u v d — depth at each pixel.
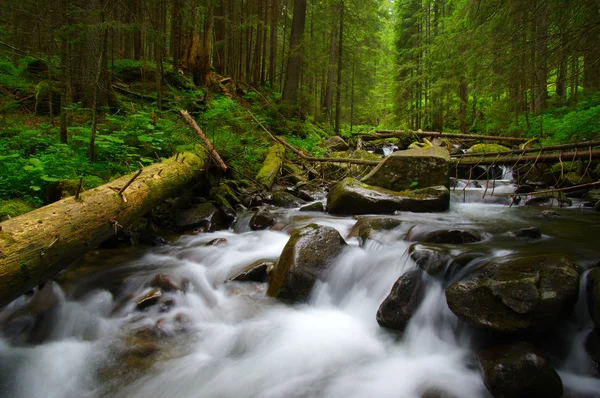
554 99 13.12
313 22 21.61
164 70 13.38
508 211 6.67
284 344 3.36
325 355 3.20
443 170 7.32
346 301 4.11
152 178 5.14
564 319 2.66
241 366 3.07
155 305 3.80
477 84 7.70
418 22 28.23
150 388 2.81
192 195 7.20
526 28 6.10
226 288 4.29
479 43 7.02
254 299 4.10
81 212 3.47
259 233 6.09
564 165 8.58
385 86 41.94
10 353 3.18
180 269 4.56
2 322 3.38
